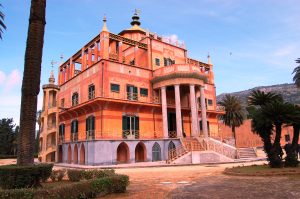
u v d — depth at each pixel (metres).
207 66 48.53
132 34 44.03
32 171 11.12
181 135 33.22
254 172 15.41
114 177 11.39
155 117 35.94
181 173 18.91
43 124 40.91
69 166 29.59
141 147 33.31
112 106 31.59
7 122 74.38
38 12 12.97
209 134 44.75
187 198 9.85
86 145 30.81
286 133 58.88
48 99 41.16
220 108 48.72
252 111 19.45
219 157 29.06
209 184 13.00
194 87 35.06
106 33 33.03
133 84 34.50
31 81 12.21
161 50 39.50
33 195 8.52
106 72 31.97
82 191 9.84
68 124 39.62
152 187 12.82
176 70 34.59
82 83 36.38
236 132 67.56
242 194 10.09
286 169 16.09
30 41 12.62
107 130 30.50
